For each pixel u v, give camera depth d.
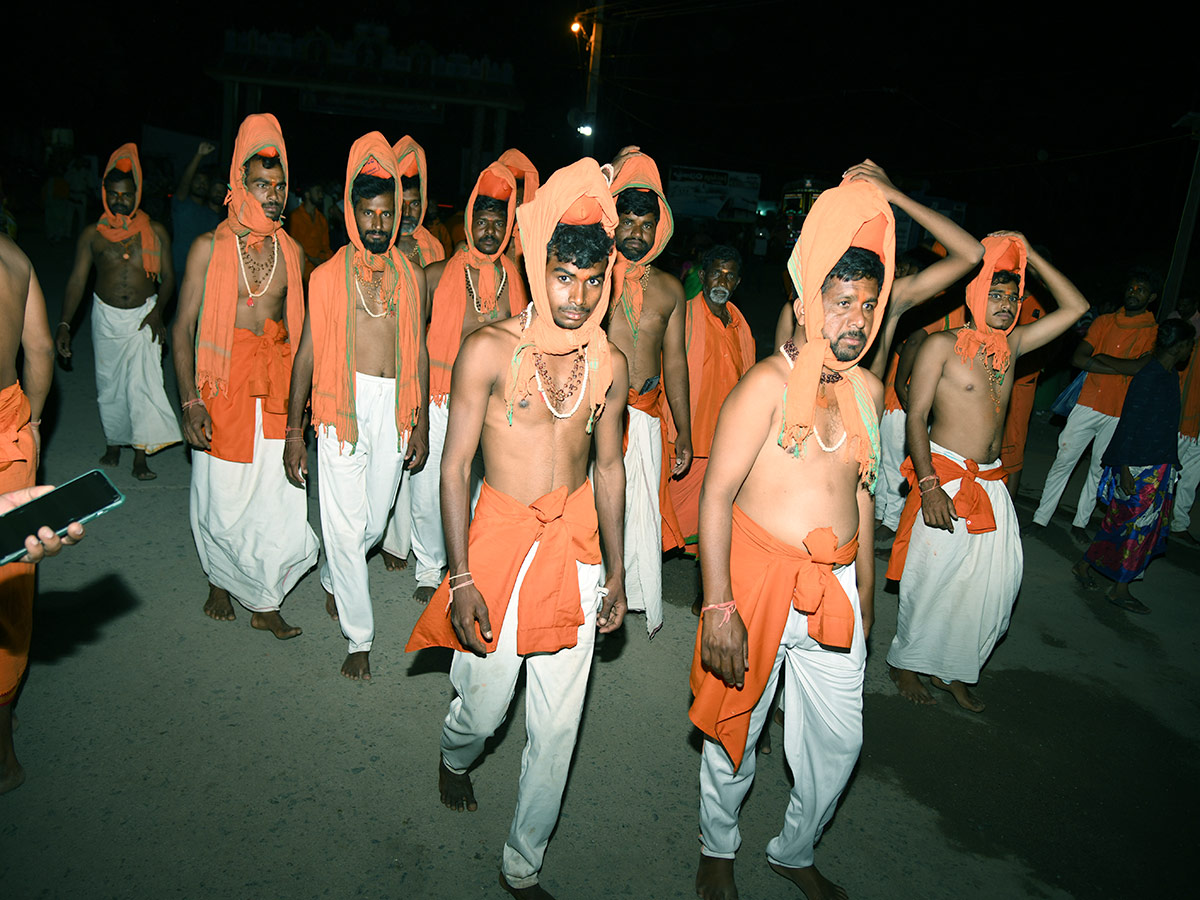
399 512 4.95
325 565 4.40
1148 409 5.41
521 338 2.64
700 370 5.10
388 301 3.91
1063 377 10.37
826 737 2.76
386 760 3.43
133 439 5.94
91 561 4.74
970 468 4.04
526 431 2.65
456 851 3.01
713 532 2.58
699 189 26.50
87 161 18.94
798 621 2.67
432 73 24.91
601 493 2.86
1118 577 5.60
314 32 24.77
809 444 2.64
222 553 4.13
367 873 2.88
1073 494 7.84
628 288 4.34
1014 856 3.32
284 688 3.83
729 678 2.58
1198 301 7.10
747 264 23.17
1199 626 5.48
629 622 4.79
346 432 3.80
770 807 3.43
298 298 4.16
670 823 3.27
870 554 2.85
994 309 3.93
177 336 3.96
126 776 3.20
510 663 2.72
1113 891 3.19
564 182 2.50
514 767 3.46
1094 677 4.76
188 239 7.47
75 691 3.65
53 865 2.78
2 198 3.46
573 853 3.08
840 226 2.53
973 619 4.13
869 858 3.22
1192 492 6.85
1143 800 3.74
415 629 2.77
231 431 3.97
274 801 3.15
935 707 4.30
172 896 2.71
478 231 4.42
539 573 2.65
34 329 3.01
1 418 2.80
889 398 6.15
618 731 3.80
